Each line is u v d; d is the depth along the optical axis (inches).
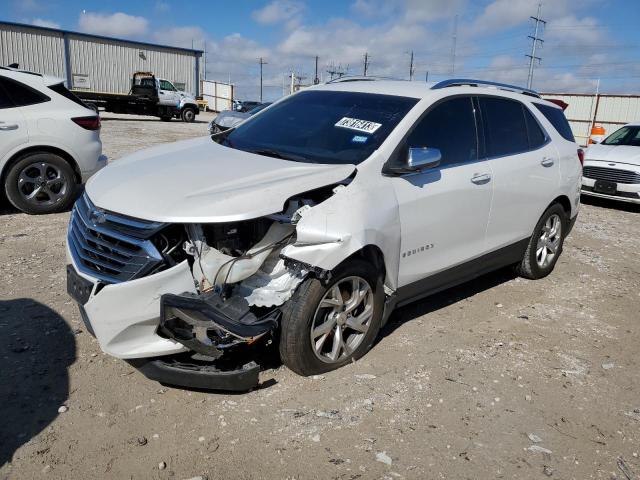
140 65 1457.9
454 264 167.2
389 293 147.9
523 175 186.5
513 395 134.8
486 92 182.2
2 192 265.3
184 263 113.4
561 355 157.9
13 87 261.1
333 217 124.0
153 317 112.6
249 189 120.8
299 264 120.3
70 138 270.8
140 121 1106.1
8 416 115.2
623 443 119.8
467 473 107.0
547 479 107.0
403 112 154.3
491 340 163.9
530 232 202.1
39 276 189.6
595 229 322.7
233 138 169.8
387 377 137.9
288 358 128.5
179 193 120.0
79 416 116.6
